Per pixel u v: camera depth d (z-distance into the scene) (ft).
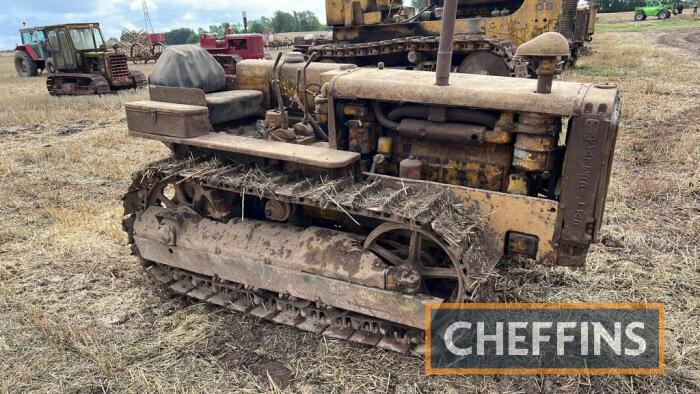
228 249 12.73
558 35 9.46
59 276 15.58
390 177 11.59
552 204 10.07
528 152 10.28
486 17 32.24
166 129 13.03
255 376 11.05
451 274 10.83
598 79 47.85
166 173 12.84
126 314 13.52
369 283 11.04
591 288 13.84
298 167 12.28
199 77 14.53
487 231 10.78
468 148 11.40
